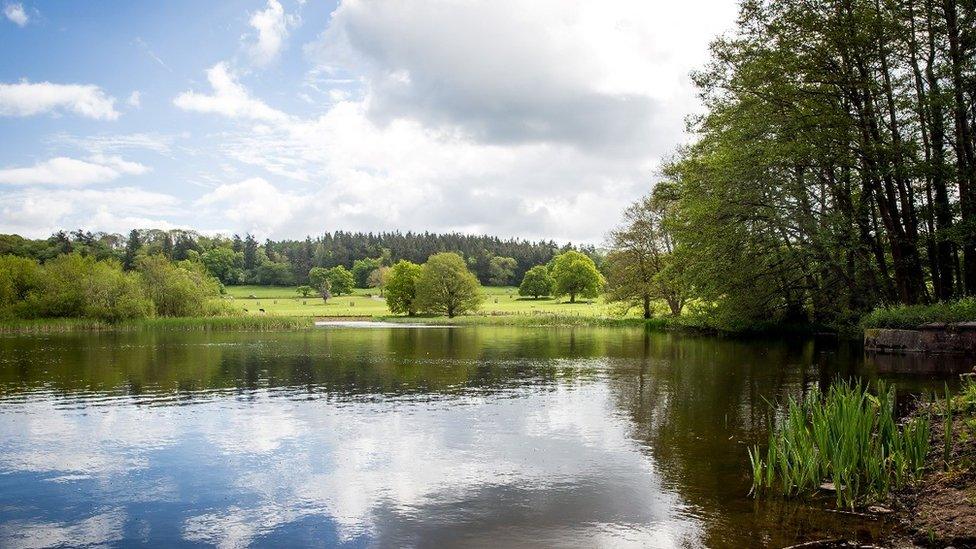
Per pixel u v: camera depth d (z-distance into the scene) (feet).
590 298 416.46
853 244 105.19
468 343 131.44
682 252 144.25
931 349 85.76
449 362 92.38
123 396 62.28
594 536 26.21
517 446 41.06
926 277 109.29
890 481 31.22
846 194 108.78
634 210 204.54
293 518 28.84
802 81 100.27
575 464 36.70
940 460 32.63
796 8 97.96
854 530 26.18
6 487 33.81
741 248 121.39
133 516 29.40
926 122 94.99
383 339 147.23
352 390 65.10
